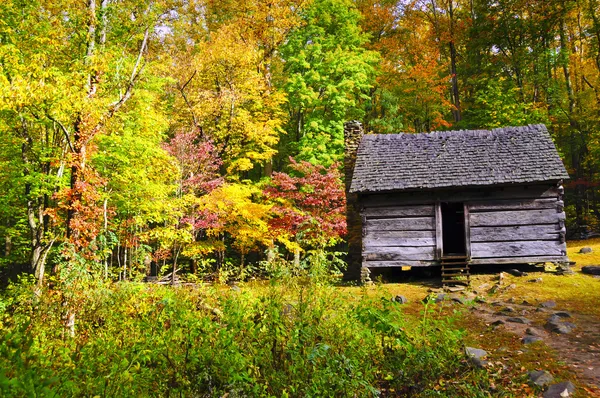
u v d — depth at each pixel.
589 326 9.28
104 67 12.02
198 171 19.28
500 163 15.91
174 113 22.58
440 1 31.55
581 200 28.98
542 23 27.80
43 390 3.22
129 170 15.43
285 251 23.89
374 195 16.28
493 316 10.41
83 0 12.55
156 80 16.78
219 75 22.39
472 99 31.55
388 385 5.46
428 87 27.42
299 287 6.73
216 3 27.09
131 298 8.02
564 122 28.72
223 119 22.55
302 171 20.66
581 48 32.47
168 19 14.69
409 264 15.80
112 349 4.88
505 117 24.59
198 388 4.49
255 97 22.38
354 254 18.98
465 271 15.95
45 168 14.93
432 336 5.87
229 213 18.97
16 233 18.55
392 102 27.38
